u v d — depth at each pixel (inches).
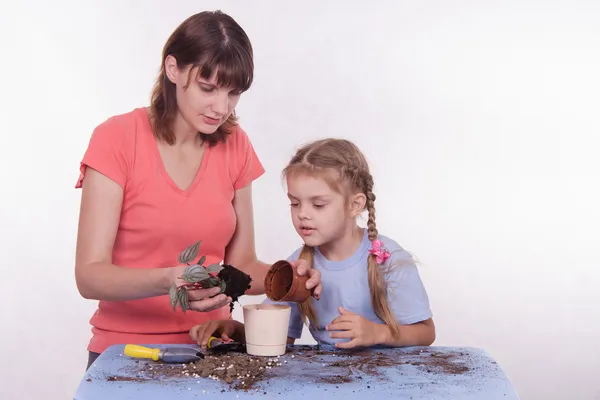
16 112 187.5
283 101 191.6
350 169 79.7
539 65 193.3
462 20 191.8
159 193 76.6
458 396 54.1
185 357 63.6
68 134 188.5
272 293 71.8
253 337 67.7
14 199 185.9
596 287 189.5
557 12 192.2
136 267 78.1
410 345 75.0
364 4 190.5
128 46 189.8
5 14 187.0
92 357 78.1
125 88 190.2
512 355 173.5
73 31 188.7
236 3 189.8
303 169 78.0
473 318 183.6
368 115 193.0
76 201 187.3
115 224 74.8
